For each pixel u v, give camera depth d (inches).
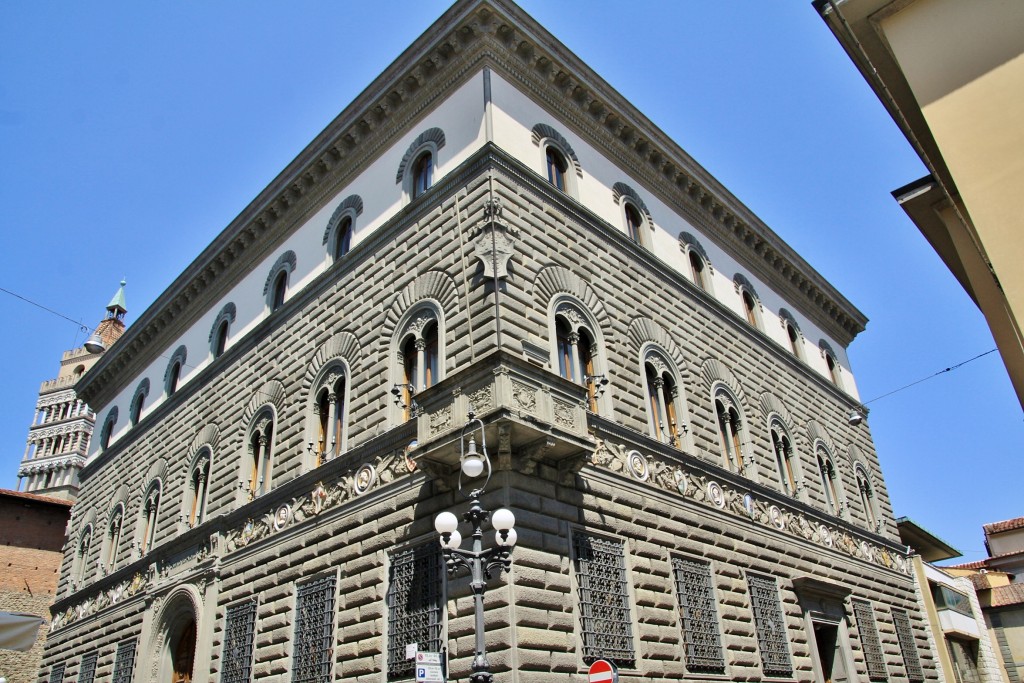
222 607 880.9
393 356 783.1
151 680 956.0
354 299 882.8
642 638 654.5
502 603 555.5
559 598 592.7
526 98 858.8
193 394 1160.8
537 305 722.8
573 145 902.4
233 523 930.7
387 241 863.1
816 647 898.1
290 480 848.3
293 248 1062.4
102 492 1376.7
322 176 1033.5
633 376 815.1
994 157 401.4
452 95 860.6
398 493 696.4
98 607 1205.7
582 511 652.7
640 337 858.8
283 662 746.2
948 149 413.7
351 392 826.8
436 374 736.3
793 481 1072.8
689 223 1090.7
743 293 1165.1
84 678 1152.8
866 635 1024.2
